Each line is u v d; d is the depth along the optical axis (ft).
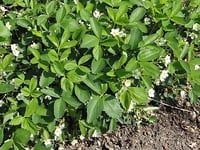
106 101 1.80
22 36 2.00
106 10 2.02
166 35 1.97
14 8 2.16
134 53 1.85
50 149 1.92
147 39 1.86
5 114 1.79
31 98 1.84
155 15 2.00
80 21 1.97
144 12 1.93
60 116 1.76
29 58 1.95
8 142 1.75
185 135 2.22
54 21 2.05
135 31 1.84
